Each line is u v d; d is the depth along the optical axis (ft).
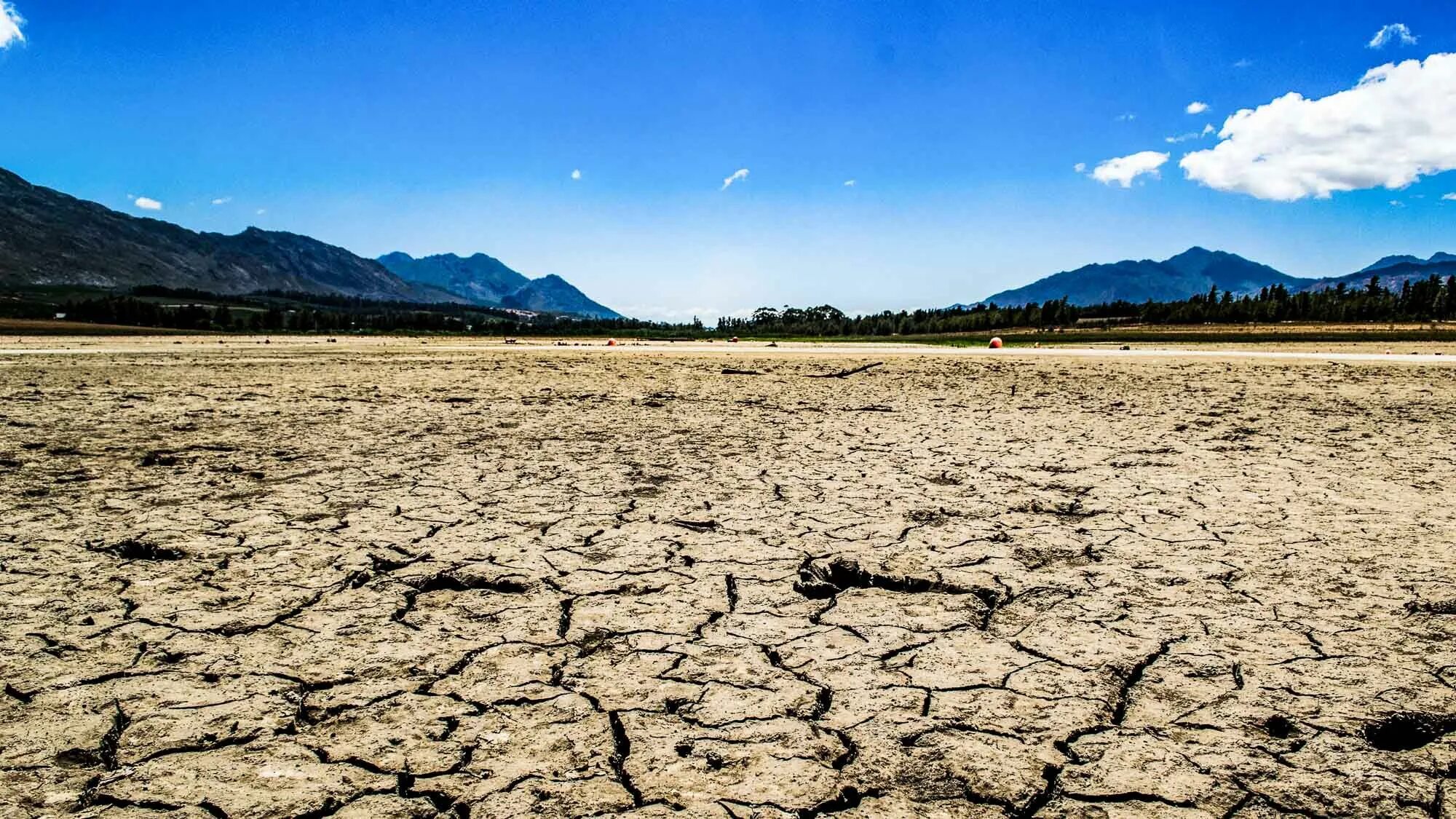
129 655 8.96
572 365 69.92
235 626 9.78
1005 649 9.22
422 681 8.39
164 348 104.01
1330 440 24.64
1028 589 11.19
